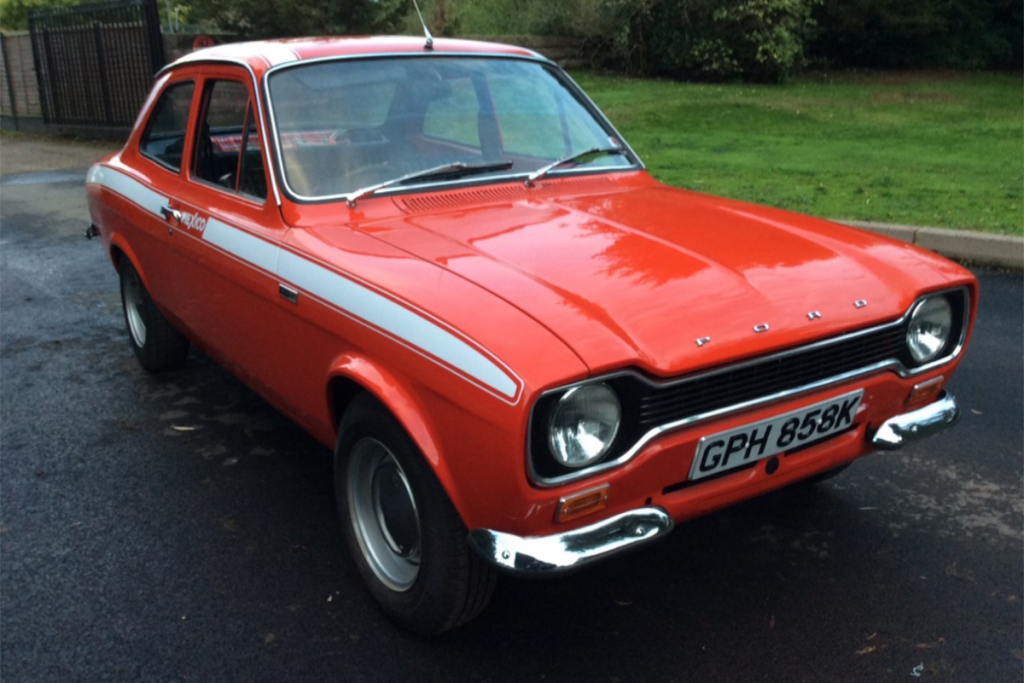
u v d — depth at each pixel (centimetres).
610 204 349
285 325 321
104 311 650
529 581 322
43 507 375
